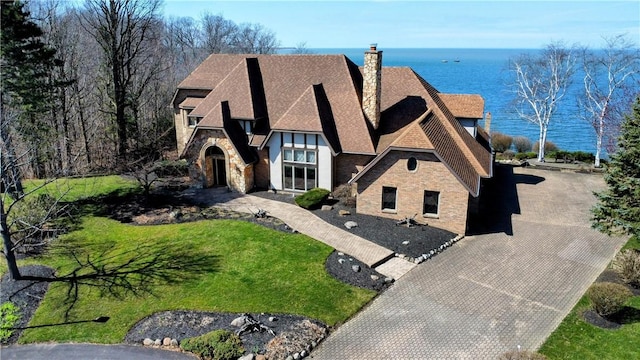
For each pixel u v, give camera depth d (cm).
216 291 2028
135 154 4056
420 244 2480
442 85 13838
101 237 2589
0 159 2097
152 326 1795
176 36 8562
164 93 5447
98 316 1870
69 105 4319
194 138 3309
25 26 2725
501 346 1684
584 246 2517
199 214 2872
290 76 3438
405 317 1866
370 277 2152
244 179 3241
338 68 3334
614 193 2306
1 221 2033
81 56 4522
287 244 2450
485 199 3309
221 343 1633
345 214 2848
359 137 3020
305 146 3102
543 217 2950
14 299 1984
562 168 4234
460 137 2970
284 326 1780
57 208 2831
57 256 2373
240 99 3331
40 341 1728
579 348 1655
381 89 3303
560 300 1986
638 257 2134
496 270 2245
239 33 9994
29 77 2802
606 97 4497
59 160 3688
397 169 2684
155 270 2217
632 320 1817
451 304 1958
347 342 1714
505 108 7744
